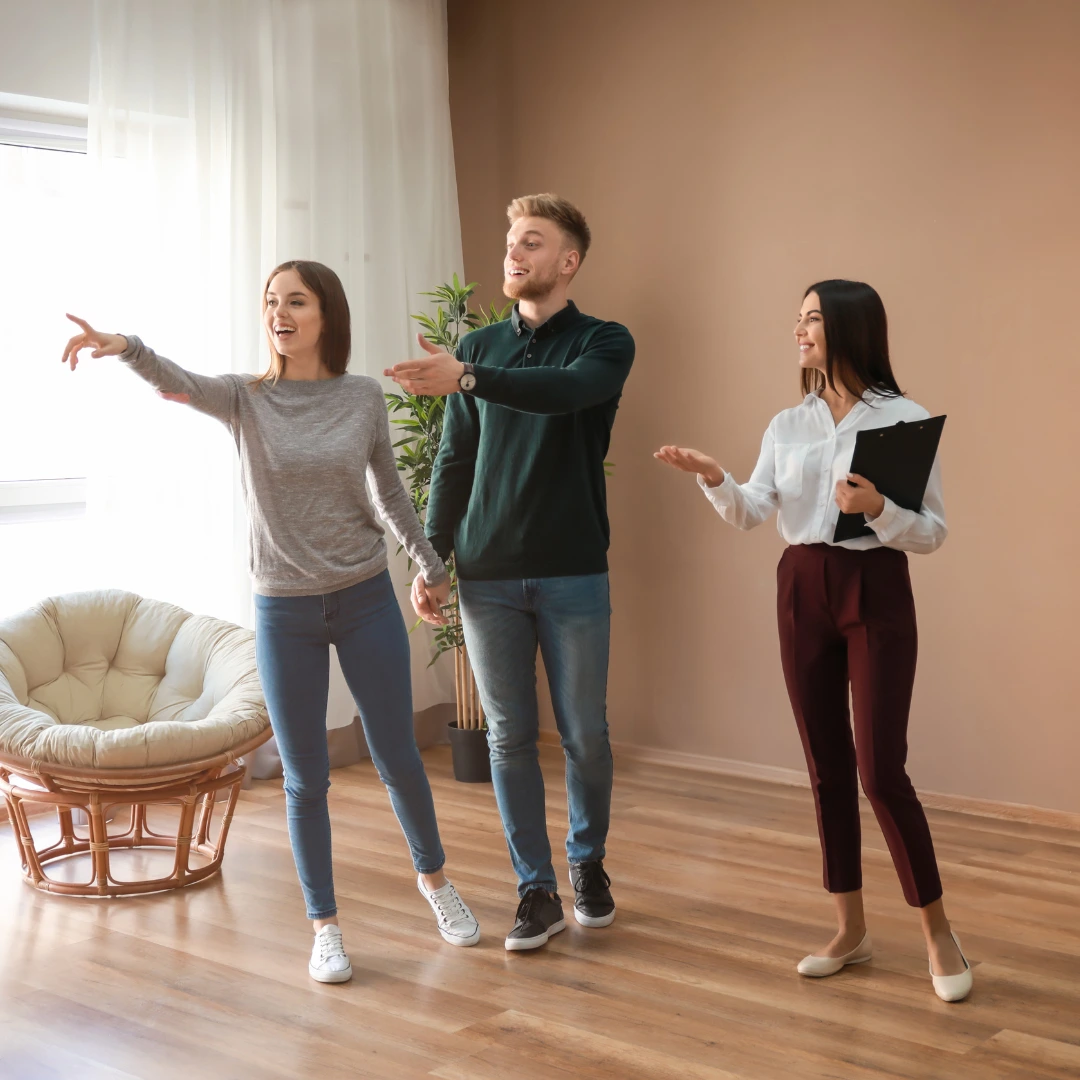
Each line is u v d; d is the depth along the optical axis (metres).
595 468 2.81
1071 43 3.56
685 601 4.47
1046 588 3.71
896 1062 2.24
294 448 2.53
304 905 3.09
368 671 2.62
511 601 2.77
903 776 2.48
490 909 3.05
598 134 4.57
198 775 3.20
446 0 4.91
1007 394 3.73
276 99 4.22
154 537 3.98
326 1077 2.21
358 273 4.46
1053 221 3.62
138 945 2.83
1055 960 2.72
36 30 3.82
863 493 2.34
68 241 4.11
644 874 3.30
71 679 3.65
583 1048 2.31
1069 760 3.71
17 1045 2.33
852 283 2.51
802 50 4.07
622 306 4.55
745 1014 2.45
